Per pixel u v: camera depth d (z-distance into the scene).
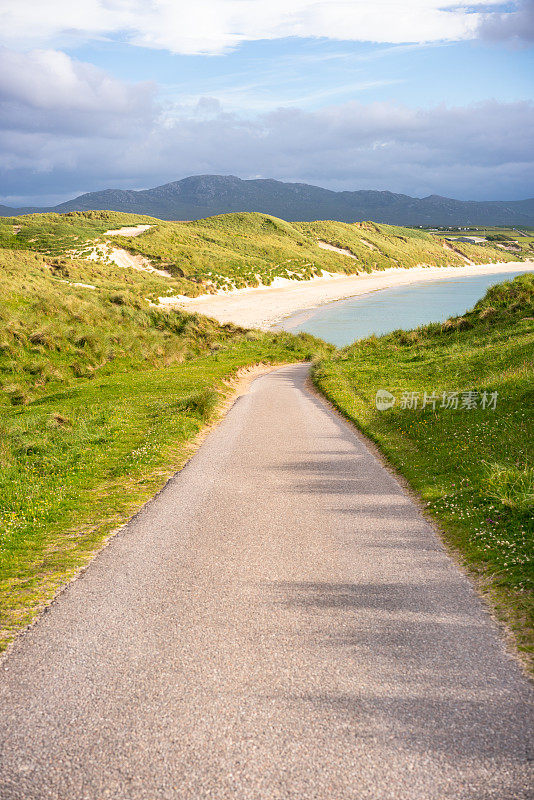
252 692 4.96
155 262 88.38
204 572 7.52
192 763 4.17
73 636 5.98
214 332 43.25
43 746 4.37
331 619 6.21
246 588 7.02
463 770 4.05
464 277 139.62
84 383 27.44
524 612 6.12
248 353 37.91
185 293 76.25
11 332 30.20
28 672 5.34
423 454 12.96
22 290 36.88
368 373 26.11
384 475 11.93
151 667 5.38
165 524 9.38
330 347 44.22
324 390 23.59
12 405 24.91
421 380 22.58
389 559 7.78
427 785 3.93
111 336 34.31
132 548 8.40
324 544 8.37
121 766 4.16
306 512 9.78
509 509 8.73
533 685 4.96
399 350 31.52
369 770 4.07
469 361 23.34
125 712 4.74
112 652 5.66
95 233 100.44
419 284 116.12
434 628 5.96
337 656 5.49
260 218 157.75
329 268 122.31
